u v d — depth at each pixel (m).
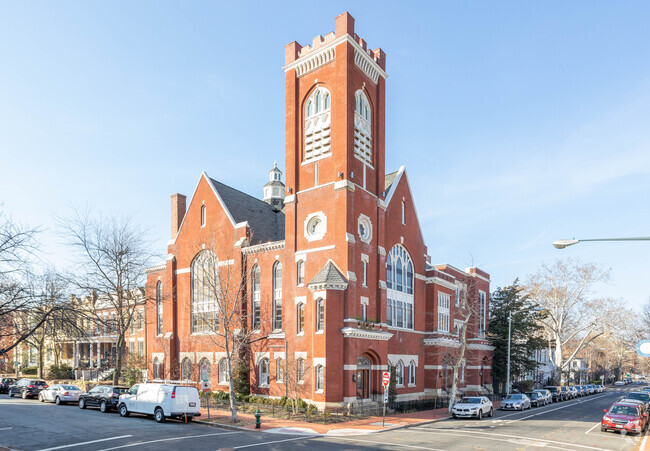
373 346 35.75
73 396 35.91
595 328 66.38
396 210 43.22
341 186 35.25
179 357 44.66
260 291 39.75
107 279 38.91
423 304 46.22
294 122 39.31
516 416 36.34
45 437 21.83
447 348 47.09
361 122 38.81
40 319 18.31
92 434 22.66
